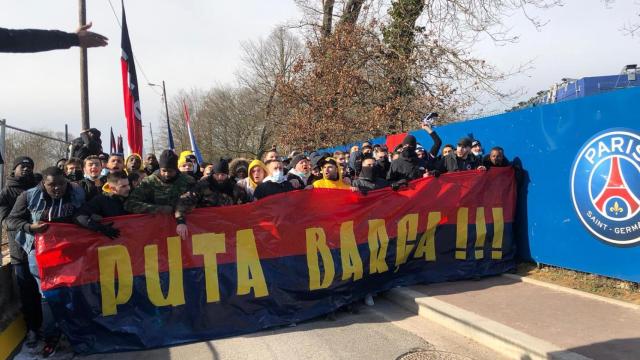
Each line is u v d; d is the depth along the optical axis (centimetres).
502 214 650
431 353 420
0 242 501
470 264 628
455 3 1526
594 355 364
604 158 535
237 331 495
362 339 462
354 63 1762
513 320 451
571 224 585
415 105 1592
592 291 529
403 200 596
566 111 587
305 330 497
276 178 592
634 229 504
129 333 464
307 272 534
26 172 499
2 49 151
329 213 554
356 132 1767
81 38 172
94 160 550
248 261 513
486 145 756
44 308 579
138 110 1102
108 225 466
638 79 1091
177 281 489
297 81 2000
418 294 557
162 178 491
